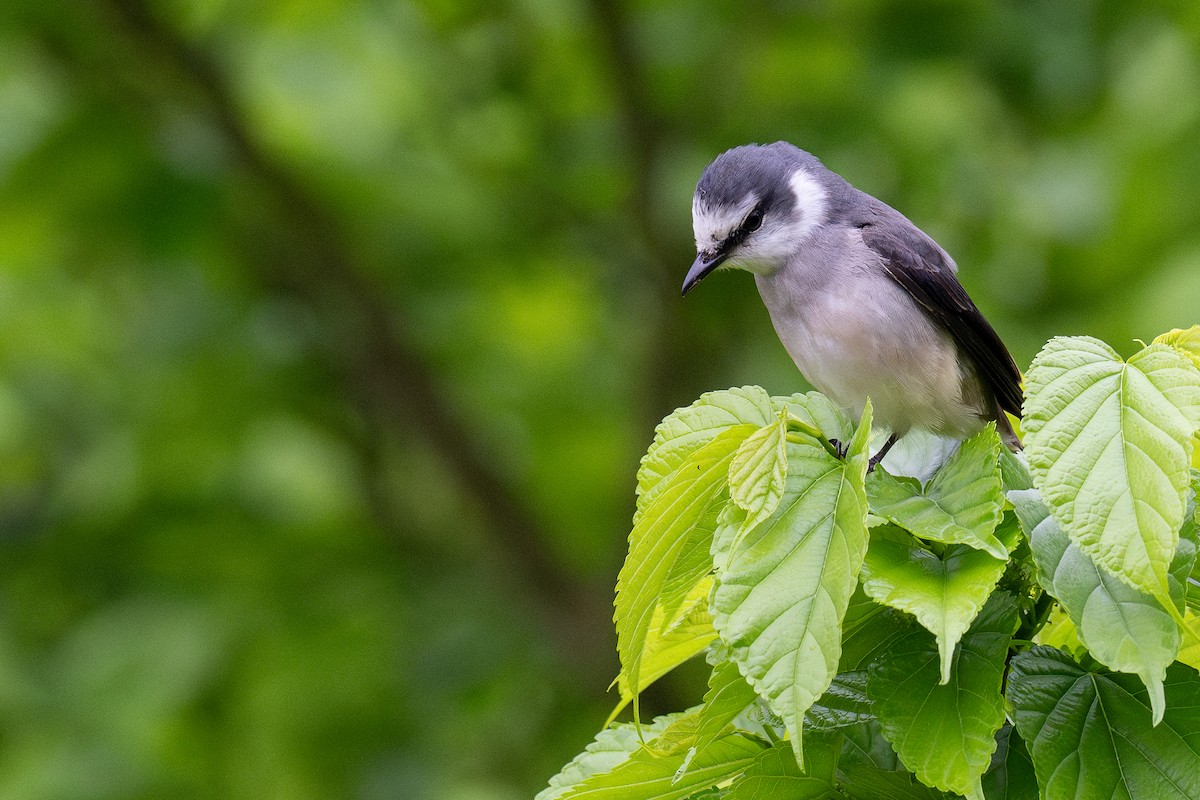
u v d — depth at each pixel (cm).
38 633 1299
